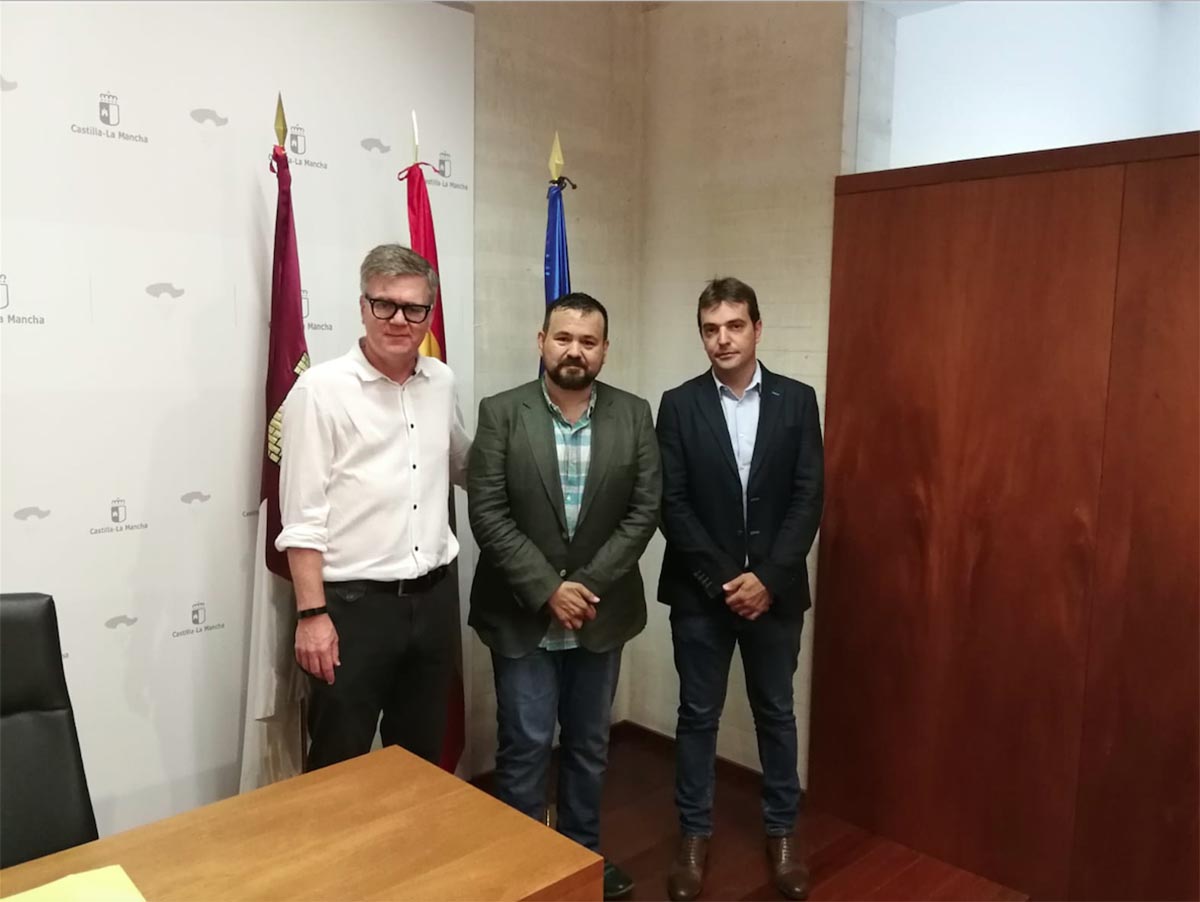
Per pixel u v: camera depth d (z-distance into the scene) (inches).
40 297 74.7
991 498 92.0
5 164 72.1
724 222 113.9
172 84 80.2
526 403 82.1
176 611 84.8
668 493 89.8
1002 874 94.4
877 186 97.7
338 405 73.8
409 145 97.8
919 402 96.3
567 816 89.4
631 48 120.5
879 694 102.3
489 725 113.7
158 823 49.5
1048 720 90.0
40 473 76.1
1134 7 85.4
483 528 80.3
